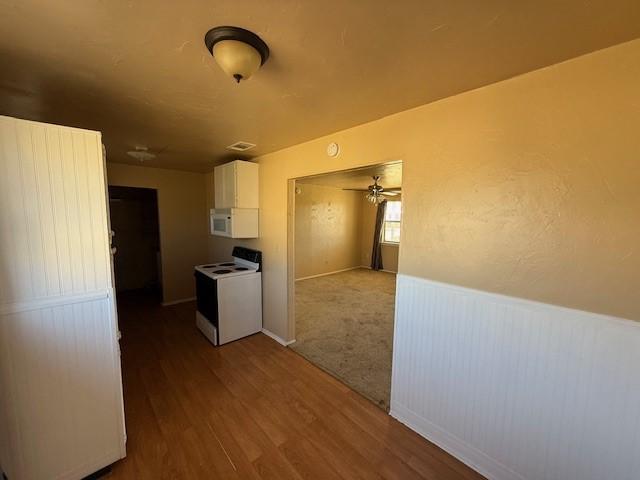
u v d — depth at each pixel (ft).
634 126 3.70
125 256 17.80
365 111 6.19
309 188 21.74
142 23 3.38
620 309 3.89
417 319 6.15
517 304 4.77
